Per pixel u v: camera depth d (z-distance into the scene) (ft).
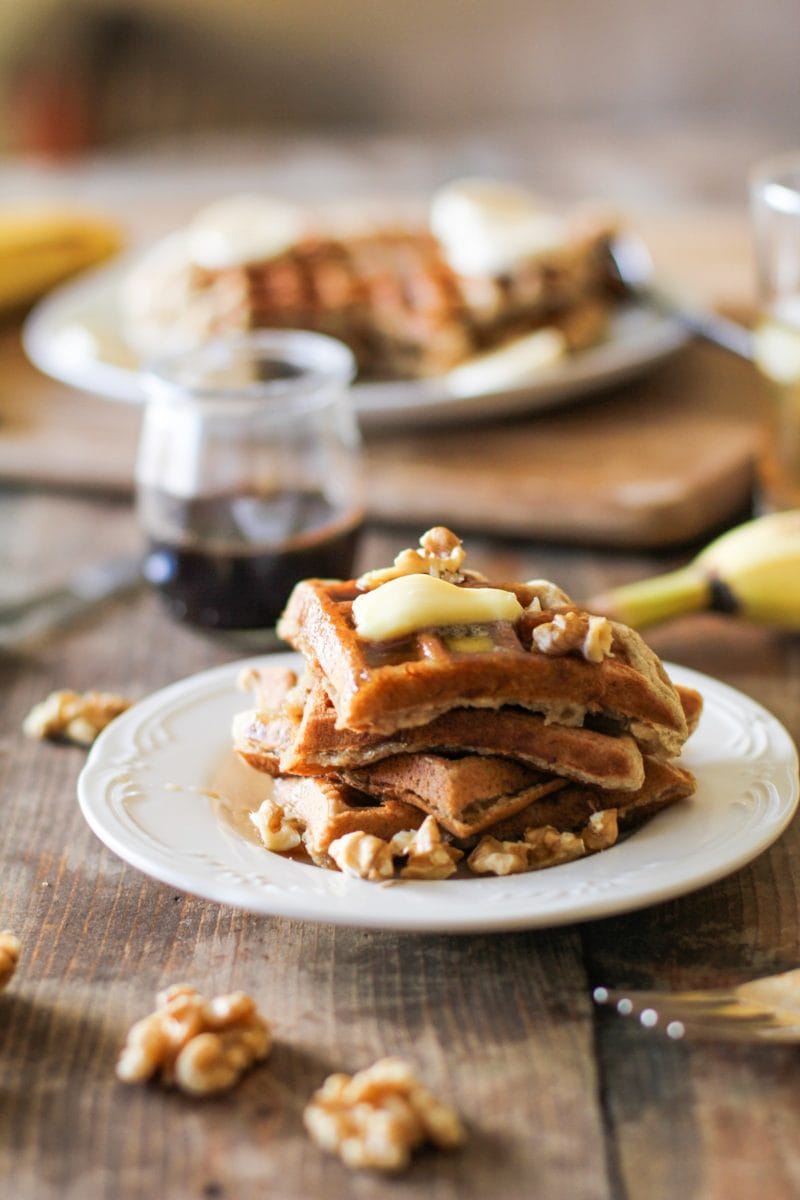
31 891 2.07
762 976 1.88
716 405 3.34
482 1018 1.85
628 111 8.71
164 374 2.66
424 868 1.91
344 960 1.94
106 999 1.89
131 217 5.06
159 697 2.23
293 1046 1.82
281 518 2.57
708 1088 1.77
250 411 2.57
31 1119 1.75
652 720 2.01
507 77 8.70
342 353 2.68
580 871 1.90
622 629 2.06
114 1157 1.71
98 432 3.28
